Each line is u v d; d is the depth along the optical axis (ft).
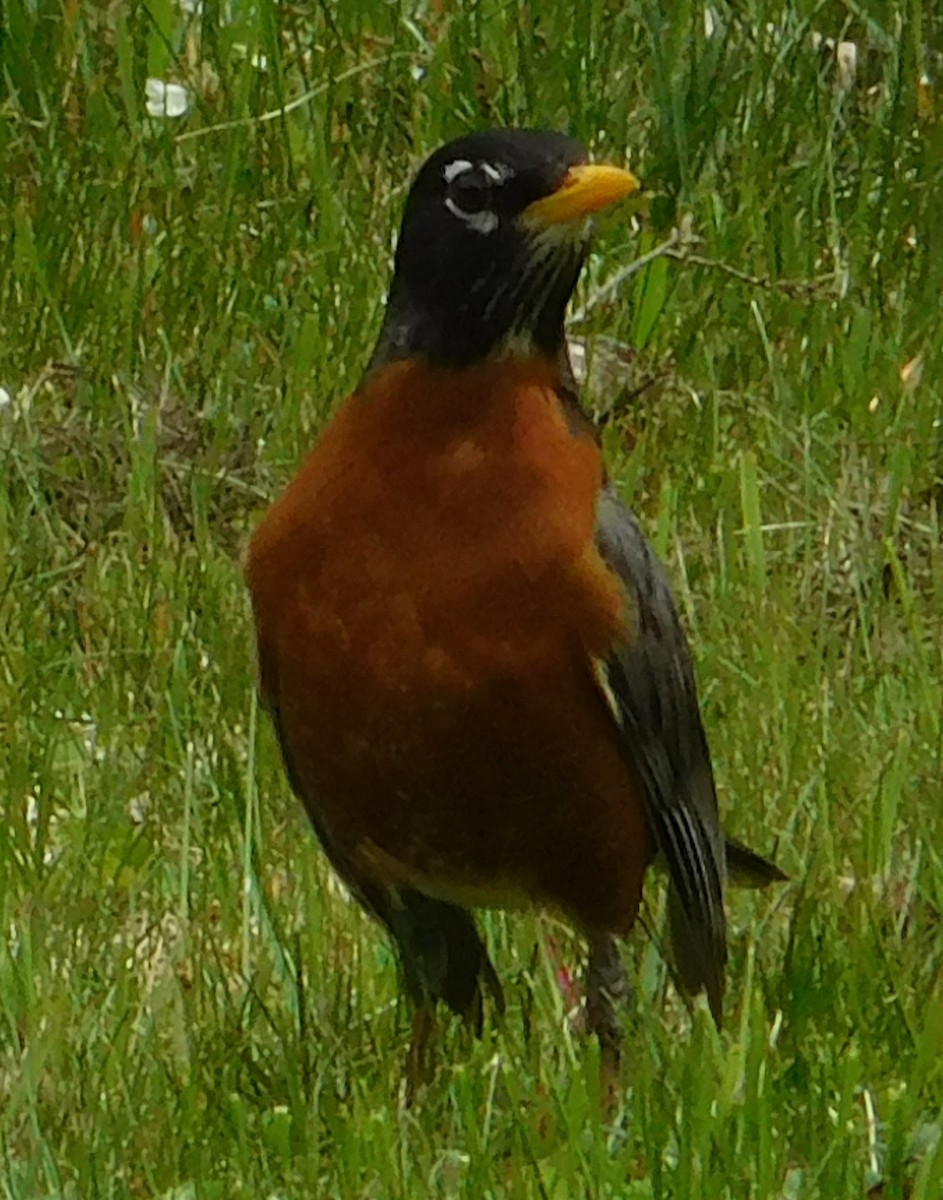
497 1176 24.32
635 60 46.42
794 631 34.35
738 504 37.50
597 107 45.34
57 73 44.45
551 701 24.43
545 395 24.43
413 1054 26.35
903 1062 26.63
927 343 42.45
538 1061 25.63
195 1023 26.84
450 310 24.22
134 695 32.89
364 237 42.22
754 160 45.24
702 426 39.06
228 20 45.55
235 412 38.60
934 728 32.55
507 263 24.11
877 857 30.22
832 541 36.63
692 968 26.78
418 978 26.68
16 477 36.52
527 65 45.47
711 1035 25.12
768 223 44.39
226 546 36.35
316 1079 25.75
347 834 25.82
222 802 30.37
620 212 42.09
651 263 41.75
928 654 34.88
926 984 28.12
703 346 41.63
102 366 38.96
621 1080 26.14
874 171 45.78
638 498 37.96
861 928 28.71
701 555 36.19
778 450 38.86
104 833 30.07
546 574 24.08
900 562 36.58
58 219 41.22
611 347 41.39
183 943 28.37
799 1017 27.27
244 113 44.47
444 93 45.14
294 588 24.41
